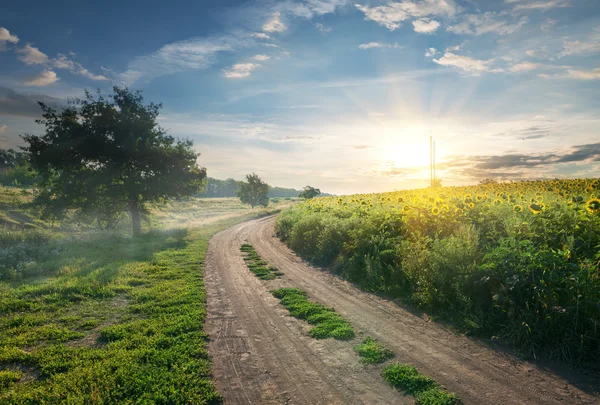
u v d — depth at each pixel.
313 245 17.86
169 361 6.10
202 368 5.82
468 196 14.20
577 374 5.21
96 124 29.33
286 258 17.53
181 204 79.44
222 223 42.03
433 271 8.88
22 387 5.43
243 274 13.97
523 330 6.19
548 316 6.01
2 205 34.44
